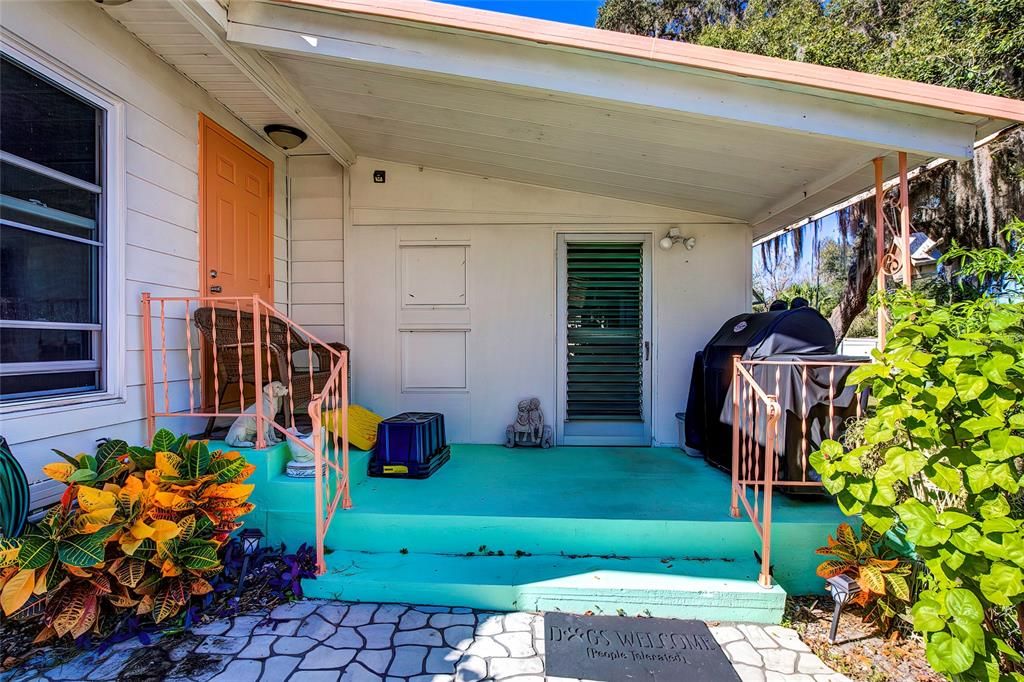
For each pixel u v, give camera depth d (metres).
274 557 2.55
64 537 1.92
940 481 1.75
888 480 1.85
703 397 3.97
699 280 4.46
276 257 4.33
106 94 2.53
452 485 3.29
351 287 4.55
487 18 2.43
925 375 1.85
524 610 2.35
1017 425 1.68
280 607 2.33
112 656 1.96
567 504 2.90
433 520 2.71
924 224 7.24
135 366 2.71
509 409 4.53
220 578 2.42
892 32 8.17
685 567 2.54
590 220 4.46
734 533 2.63
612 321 4.55
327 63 2.74
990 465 1.69
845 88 2.33
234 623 2.20
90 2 2.42
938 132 2.47
